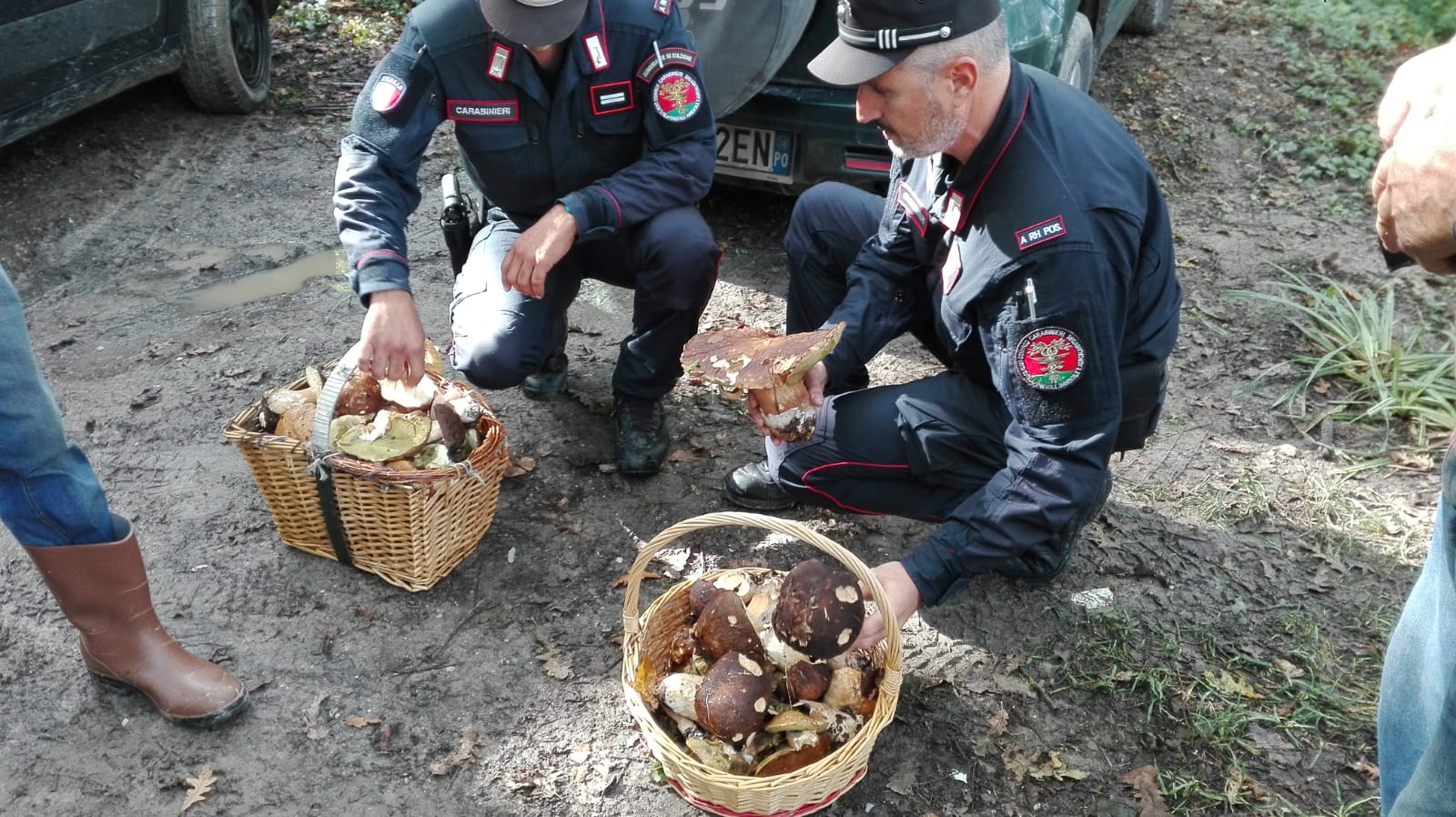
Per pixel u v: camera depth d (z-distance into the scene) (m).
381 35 6.09
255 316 3.69
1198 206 4.83
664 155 2.66
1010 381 2.05
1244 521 3.00
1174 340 2.34
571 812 2.15
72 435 3.06
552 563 2.75
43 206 4.25
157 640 2.25
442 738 2.29
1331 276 4.27
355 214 2.48
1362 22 6.74
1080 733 2.35
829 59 1.96
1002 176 2.02
